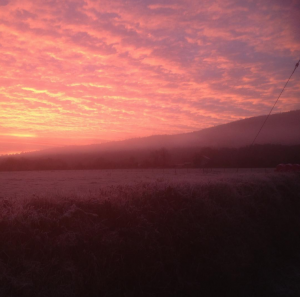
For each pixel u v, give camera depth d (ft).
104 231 20.20
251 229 28.04
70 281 16.14
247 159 272.10
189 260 21.42
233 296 20.07
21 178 144.77
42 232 18.02
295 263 26.12
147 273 18.63
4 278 14.75
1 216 18.51
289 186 44.55
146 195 26.05
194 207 26.43
